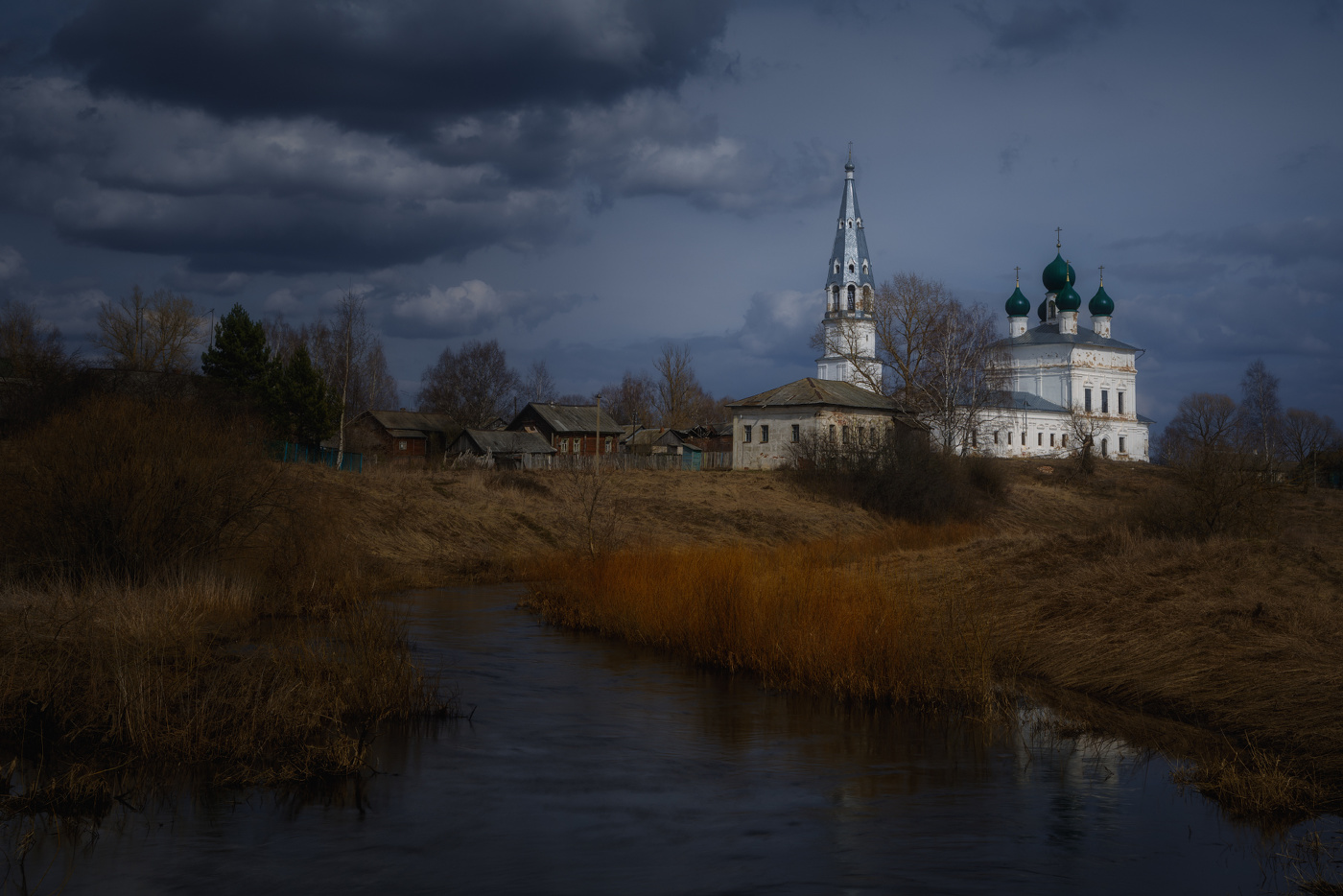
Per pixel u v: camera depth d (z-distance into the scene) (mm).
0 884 7469
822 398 68500
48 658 12891
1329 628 14508
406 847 8297
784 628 15977
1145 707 13312
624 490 51875
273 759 10648
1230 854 8188
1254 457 30781
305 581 23141
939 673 14438
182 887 7457
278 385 56656
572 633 20828
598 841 8477
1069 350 104125
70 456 20484
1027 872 7789
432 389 115250
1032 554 24844
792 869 7852
